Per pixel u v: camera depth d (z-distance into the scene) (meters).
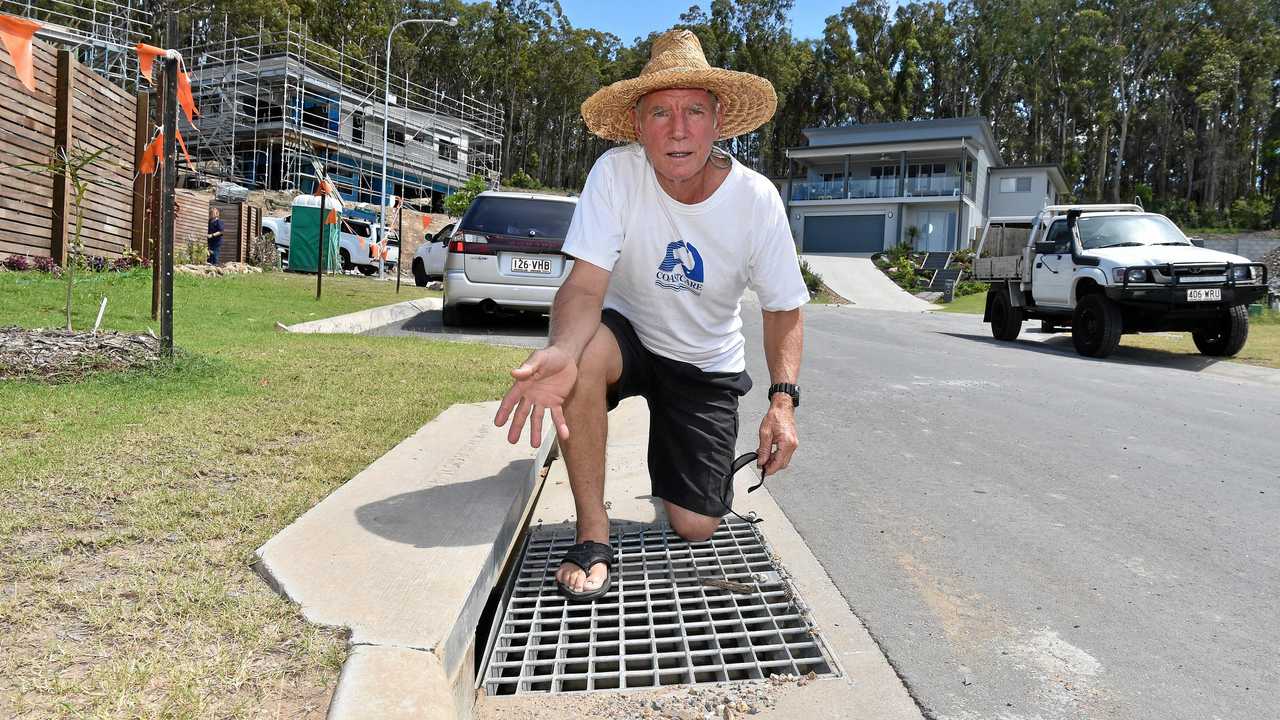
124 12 31.92
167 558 2.06
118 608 1.77
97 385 4.28
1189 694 1.95
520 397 1.92
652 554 2.75
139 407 3.82
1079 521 3.24
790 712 1.83
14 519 2.26
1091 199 65.38
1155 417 5.50
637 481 3.59
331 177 36.97
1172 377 7.74
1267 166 66.50
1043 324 11.49
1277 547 2.99
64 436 3.22
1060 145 68.56
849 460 4.14
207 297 9.97
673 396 2.59
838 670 2.02
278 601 1.82
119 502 2.46
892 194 43.22
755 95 2.52
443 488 2.62
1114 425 5.18
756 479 3.78
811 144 48.16
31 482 2.61
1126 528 3.17
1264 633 2.29
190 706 1.42
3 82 9.70
